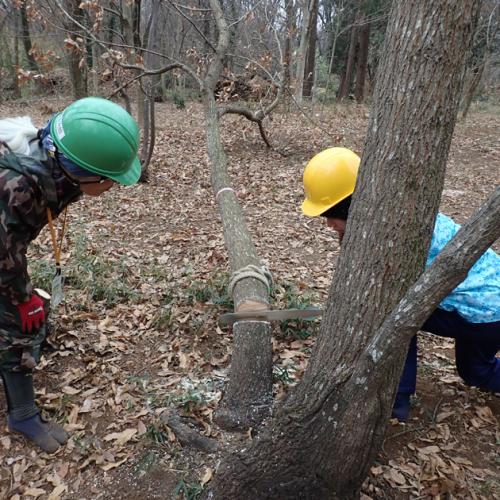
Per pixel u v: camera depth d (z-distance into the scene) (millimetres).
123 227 5527
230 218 3660
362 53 20250
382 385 1664
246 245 3361
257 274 2986
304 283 4105
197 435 2367
